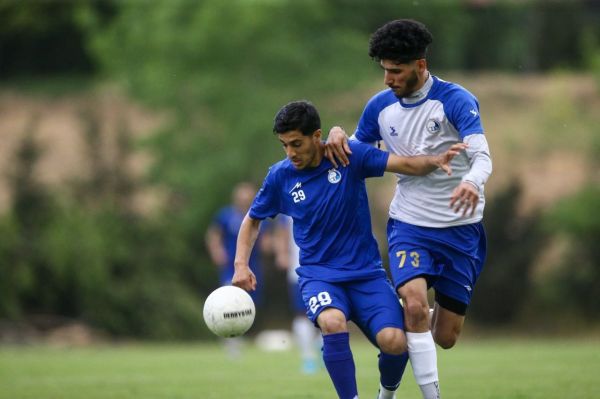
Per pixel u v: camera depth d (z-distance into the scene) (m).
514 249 103.00
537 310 103.25
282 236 56.47
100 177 101.25
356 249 24.14
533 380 37.53
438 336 25.95
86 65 183.25
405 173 23.86
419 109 24.62
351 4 129.25
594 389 33.47
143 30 114.38
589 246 102.44
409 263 24.48
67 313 92.81
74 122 152.12
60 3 172.25
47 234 91.44
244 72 113.19
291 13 113.25
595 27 178.62
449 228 24.88
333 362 22.95
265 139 110.69
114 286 93.62
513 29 172.00
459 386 35.50
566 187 118.06
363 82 113.25
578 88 141.12
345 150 24.06
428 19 138.75
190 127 113.00
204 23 111.06
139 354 64.25
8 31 173.00
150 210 103.38
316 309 23.42
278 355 61.31
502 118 139.88
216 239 62.41
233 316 23.53
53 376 43.56
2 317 89.19
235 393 34.31
